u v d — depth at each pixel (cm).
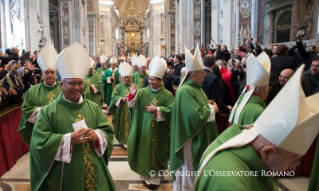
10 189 374
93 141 240
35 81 565
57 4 2056
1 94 405
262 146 132
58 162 230
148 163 383
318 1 1184
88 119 246
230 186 122
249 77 260
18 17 1056
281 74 351
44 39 1233
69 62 231
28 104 351
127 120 550
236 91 460
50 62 360
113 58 955
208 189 131
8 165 437
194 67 301
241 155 134
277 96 129
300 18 1349
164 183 398
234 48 999
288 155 127
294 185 368
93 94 677
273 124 126
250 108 245
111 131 260
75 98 240
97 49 2959
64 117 236
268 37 1752
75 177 233
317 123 121
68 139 221
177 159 311
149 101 394
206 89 374
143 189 380
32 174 231
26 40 1064
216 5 1284
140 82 666
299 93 119
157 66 390
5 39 1061
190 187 313
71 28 1944
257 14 984
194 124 292
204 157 150
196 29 1758
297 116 117
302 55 506
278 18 1664
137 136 397
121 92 552
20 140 497
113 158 507
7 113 443
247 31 992
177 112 303
